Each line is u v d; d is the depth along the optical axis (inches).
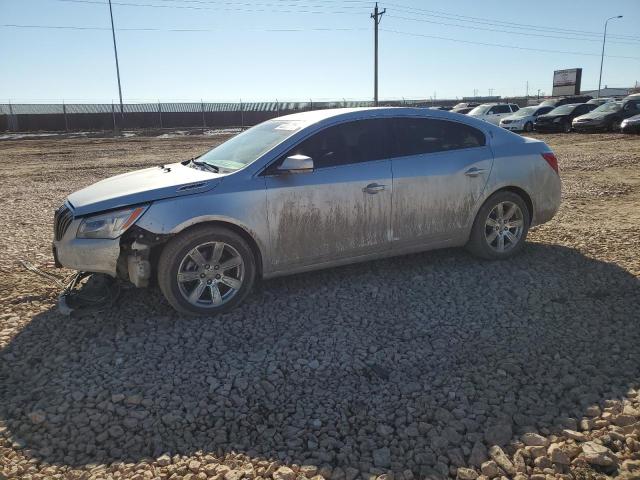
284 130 187.5
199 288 165.9
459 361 139.4
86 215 161.6
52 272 215.6
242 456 106.7
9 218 326.0
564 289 183.0
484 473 100.2
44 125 1659.7
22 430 115.2
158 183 168.4
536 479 98.2
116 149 900.6
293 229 174.7
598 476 98.6
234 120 1953.7
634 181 412.5
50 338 156.4
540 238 247.1
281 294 184.7
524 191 212.5
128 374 135.8
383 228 189.0
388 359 141.4
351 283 193.5
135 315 169.6
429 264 211.9
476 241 208.2
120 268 165.5
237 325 162.2
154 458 106.9
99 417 119.0
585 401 119.8
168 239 159.5
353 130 186.5
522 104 2358.5
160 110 1850.4
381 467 103.0
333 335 155.0
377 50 1517.0
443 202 197.2
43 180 514.9
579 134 983.6
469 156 202.2
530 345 145.8
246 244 169.9
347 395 126.0
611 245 231.1
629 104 992.2
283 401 124.3
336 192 178.9
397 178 188.1
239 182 168.1
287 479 99.6
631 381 126.9
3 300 184.9
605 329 152.8
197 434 113.6
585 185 398.0
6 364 142.5
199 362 141.5
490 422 114.1
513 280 192.7
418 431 112.7
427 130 198.7
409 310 170.9
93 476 101.6
